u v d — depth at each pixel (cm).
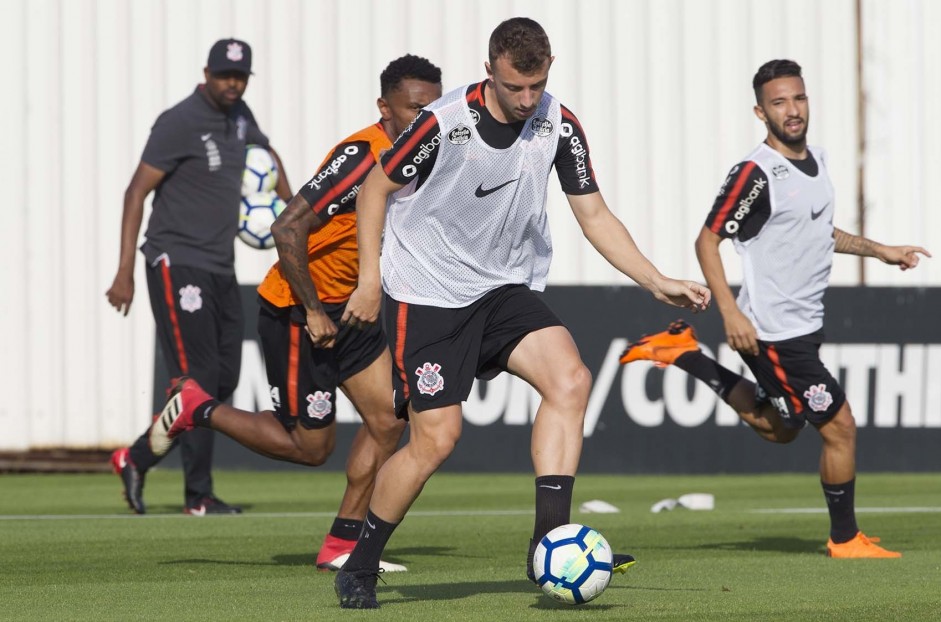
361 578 1446
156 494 3338
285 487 3541
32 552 2069
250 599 1528
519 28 1322
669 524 2547
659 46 4316
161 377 4031
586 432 3903
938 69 4334
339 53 4294
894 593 1577
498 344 1447
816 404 2016
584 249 4278
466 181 1401
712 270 2047
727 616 1380
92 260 4234
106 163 4241
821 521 2602
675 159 4309
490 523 2573
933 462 3859
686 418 3884
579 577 1384
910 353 3869
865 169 4350
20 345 4225
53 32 4244
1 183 4228
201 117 2733
